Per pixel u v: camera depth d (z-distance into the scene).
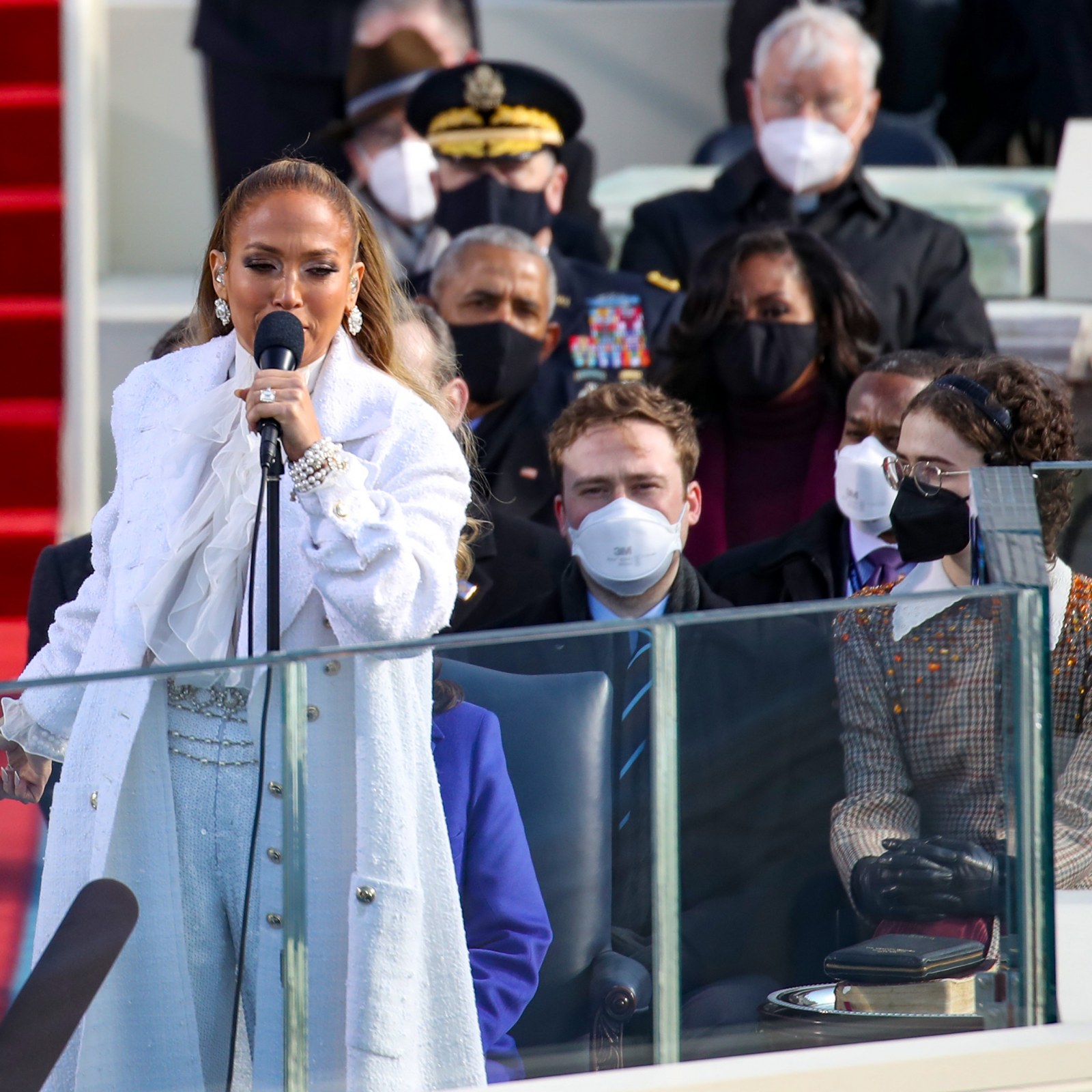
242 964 8.38
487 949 8.60
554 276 18.41
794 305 16.56
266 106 26.19
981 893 8.67
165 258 30.55
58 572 13.29
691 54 30.67
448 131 20.73
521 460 17.92
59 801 8.47
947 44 28.17
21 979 8.16
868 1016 8.65
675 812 8.52
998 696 8.59
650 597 13.34
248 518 8.97
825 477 16.61
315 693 8.26
